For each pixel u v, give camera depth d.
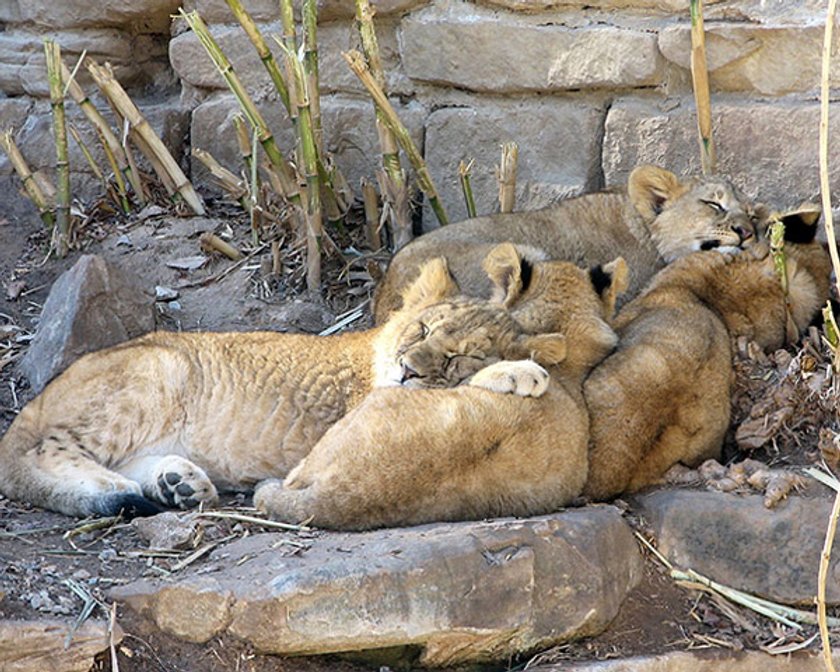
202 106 14.93
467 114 13.81
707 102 12.48
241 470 10.75
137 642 8.31
